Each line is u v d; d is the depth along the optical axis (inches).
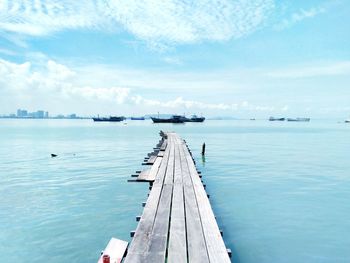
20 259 366.6
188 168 660.7
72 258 369.1
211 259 239.8
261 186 719.7
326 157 1262.3
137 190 682.2
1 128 4431.6
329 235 440.1
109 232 444.8
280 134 3095.5
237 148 1636.3
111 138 2388.0
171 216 339.6
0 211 530.3
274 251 393.4
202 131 3627.0
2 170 934.4
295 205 572.7
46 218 497.7
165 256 245.0
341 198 618.2
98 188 698.8
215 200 605.3
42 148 1605.6
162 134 1947.6
